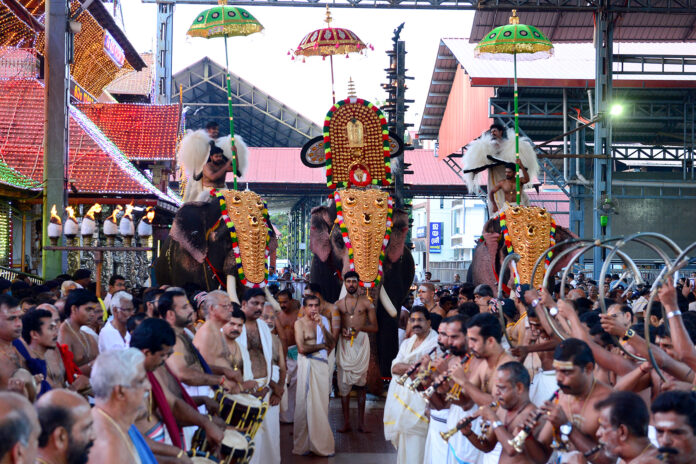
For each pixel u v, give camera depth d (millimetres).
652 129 32281
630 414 3656
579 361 4410
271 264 10992
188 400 5180
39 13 21234
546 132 31719
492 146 13406
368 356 9773
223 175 11562
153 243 23250
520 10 22516
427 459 6273
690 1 22609
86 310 6695
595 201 22656
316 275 11805
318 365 8695
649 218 31875
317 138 12234
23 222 19344
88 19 22359
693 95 29062
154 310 7098
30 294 8805
